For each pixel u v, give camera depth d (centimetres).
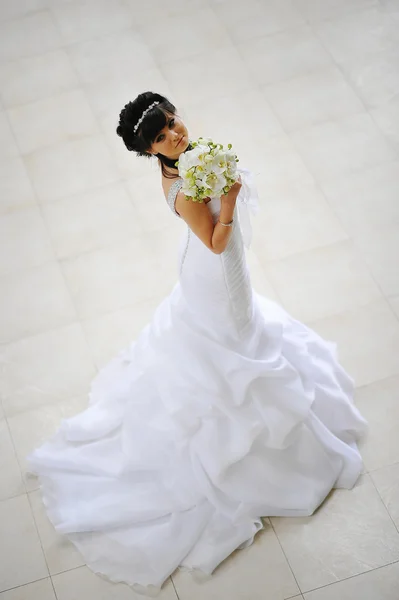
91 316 404
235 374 297
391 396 361
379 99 486
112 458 337
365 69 503
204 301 286
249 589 310
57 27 557
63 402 374
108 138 486
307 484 325
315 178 452
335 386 347
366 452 344
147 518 322
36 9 572
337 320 391
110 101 506
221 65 518
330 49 518
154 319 327
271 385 306
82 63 531
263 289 407
